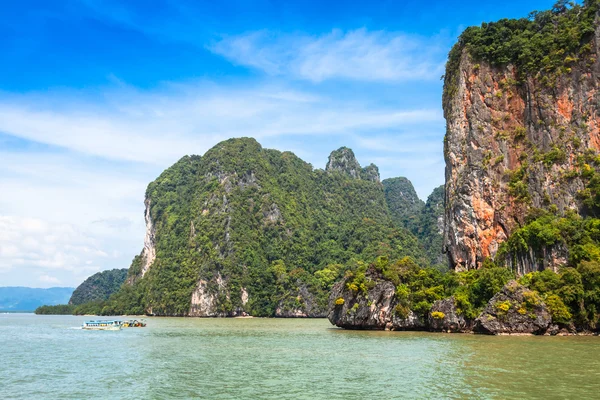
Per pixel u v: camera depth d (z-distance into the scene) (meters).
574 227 91.38
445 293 94.25
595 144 101.12
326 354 61.25
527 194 105.00
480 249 107.00
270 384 42.97
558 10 118.56
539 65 110.38
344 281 106.56
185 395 39.38
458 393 37.97
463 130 115.06
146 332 103.38
